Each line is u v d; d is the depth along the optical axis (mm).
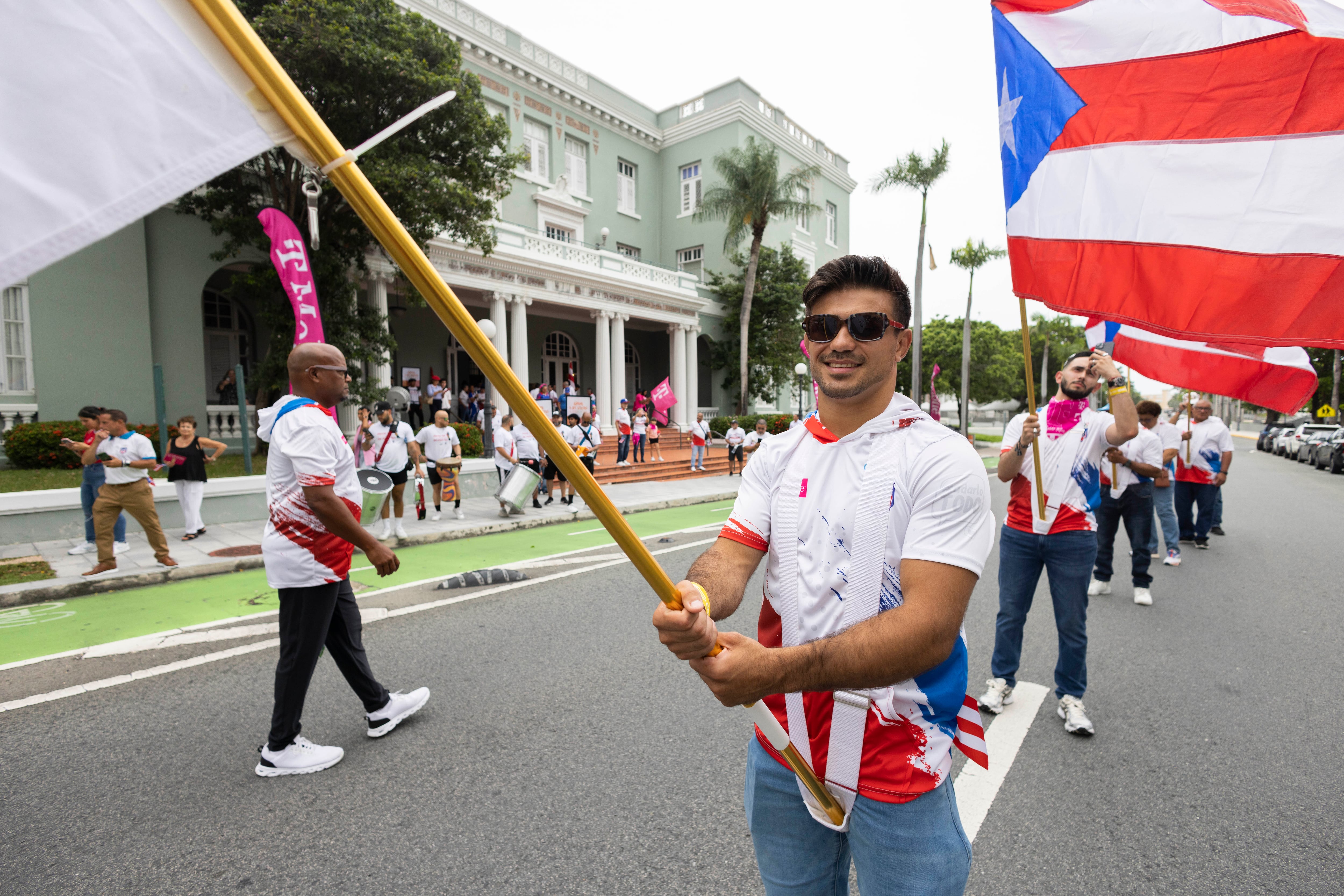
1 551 7523
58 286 11867
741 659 1029
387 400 13406
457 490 10211
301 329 7898
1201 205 2363
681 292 23250
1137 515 5570
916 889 1205
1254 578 6590
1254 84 2256
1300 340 2203
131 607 5637
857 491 1259
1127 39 2516
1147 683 3943
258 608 5594
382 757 3082
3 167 528
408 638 4723
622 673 4078
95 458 7293
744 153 24062
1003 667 3553
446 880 2279
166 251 13102
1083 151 2627
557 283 18922
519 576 6414
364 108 10547
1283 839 2494
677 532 9508
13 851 2430
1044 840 2494
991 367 40375
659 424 22734
